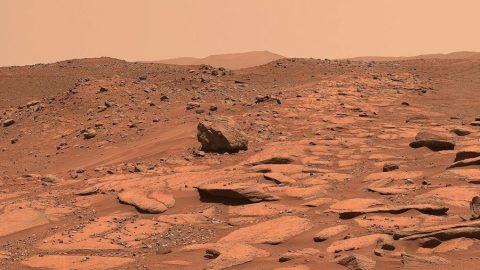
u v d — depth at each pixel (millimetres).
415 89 37156
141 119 30047
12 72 59656
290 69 51969
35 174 21953
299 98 32156
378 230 10844
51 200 16359
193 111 30516
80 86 36188
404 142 21188
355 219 11859
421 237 9711
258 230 11930
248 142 22359
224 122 21703
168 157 21094
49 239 12547
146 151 22984
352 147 20672
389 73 45781
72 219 14289
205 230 12641
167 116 30250
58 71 58812
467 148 16719
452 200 12648
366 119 26734
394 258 8992
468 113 28750
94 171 20469
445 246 9359
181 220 13375
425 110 29719
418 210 11898
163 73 50000
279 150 20062
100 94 34562
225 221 13188
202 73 48500
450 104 31781
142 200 14820
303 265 9219
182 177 17375
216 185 15031
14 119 34406
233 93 39156
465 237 9555
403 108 30016
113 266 10570
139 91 35500
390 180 15211
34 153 27484
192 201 14922
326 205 13484
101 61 63594
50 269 10648
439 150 19031
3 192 18688
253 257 10078
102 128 29266
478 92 36188
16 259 11430
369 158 18656
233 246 10586
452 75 44562
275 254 10320
